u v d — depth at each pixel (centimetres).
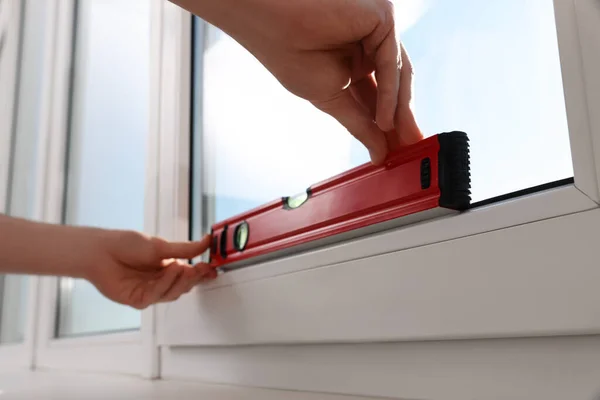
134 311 97
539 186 40
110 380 80
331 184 53
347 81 41
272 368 58
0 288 155
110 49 118
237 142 81
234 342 62
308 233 54
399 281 44
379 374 47
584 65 34
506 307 36
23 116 158
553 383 35
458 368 41
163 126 86
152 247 63
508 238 37
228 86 84
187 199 82
